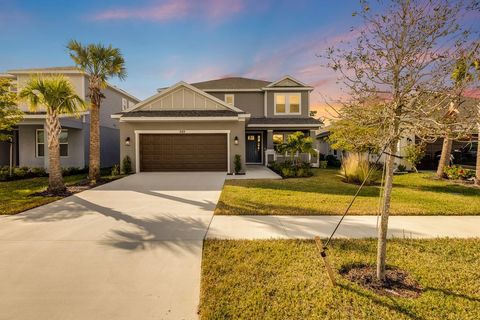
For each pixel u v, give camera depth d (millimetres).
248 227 5410
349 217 6141
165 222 5758
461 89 3018
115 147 21000
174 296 3033
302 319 2633
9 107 10766
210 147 14609
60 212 6574
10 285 3242
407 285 3246
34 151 16109
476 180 10891
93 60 11398
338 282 3293
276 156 19812
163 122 14336
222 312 2730
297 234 5004
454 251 4230
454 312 2732
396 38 3180
